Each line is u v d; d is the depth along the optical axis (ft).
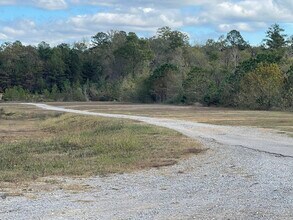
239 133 94.48
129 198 35.73
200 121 133.08
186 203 33.55
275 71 210.79
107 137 83.25
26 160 60.75
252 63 238.07
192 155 62.69
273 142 77.41
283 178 43.96
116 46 444.55
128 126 112.88
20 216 29.76
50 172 49.42
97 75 433.89
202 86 267.59
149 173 48.78
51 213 30.55
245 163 54.70
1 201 34.81
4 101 368.89
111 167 52.60
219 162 56.13
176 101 288.92
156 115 170.19
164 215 29.84
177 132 96.89
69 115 175.52
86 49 472.44
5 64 421.59
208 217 29.19
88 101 366.63
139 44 416.67
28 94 393.29
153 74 314.14
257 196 35.78
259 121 127.24
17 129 140.15
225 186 40.50
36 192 38.58
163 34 447.01
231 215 29.68
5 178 45.55
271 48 386.93
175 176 46.78
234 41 437.58
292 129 100.37
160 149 68.95
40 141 87.71
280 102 198.70
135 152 65.87
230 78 240.53
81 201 34.65
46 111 222.48
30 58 435.12
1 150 75.00
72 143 78.64
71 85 415.03
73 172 49.19
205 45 440.86
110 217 29.37
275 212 30.42
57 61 424.46
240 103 219.41
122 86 354.95
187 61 388.57
